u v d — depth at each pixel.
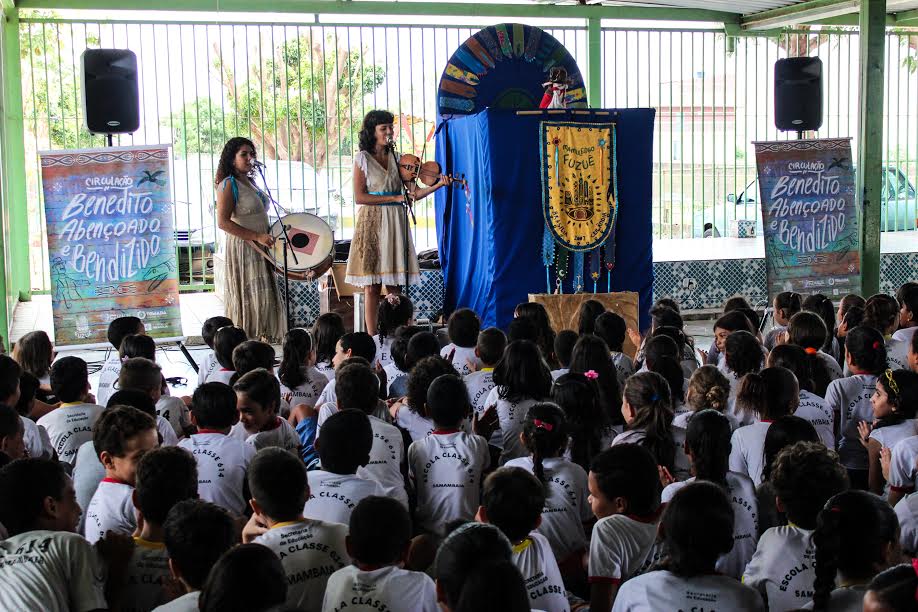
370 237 8.07
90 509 3.43
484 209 8.32
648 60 13.23
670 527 2.63
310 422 4.59
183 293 12.05
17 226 11.53
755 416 4.16
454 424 3.97
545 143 8.19
